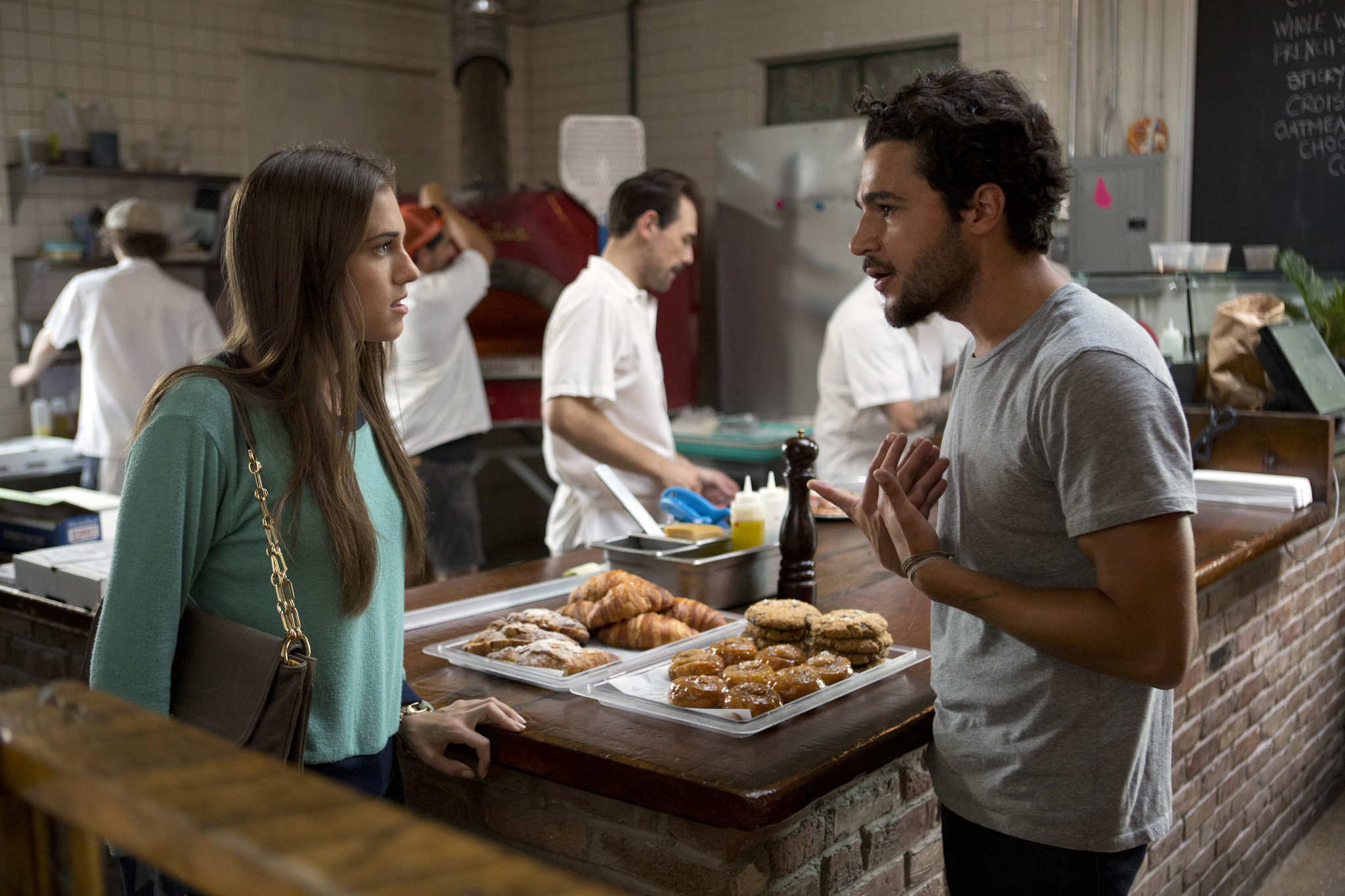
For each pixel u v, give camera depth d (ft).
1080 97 16.47
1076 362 3.94
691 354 19.76
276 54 19.17
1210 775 8.75
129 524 4.02
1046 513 4.20
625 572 6.37
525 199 18.42
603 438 9.95
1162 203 15.93
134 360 14.87
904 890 5.67
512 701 5.34
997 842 4.52
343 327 4.35
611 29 21.39
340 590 4.37
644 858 4.75
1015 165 4.17
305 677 4.08
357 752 4.59
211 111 18.47
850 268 17.44
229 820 1.22
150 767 1.37
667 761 4.49
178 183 18.12
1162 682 3.94
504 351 19.36
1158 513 3.76
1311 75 14.87
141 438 4.12
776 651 5.52
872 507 4.74
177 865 1.24
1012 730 4.41
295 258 4.27
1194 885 8.67
